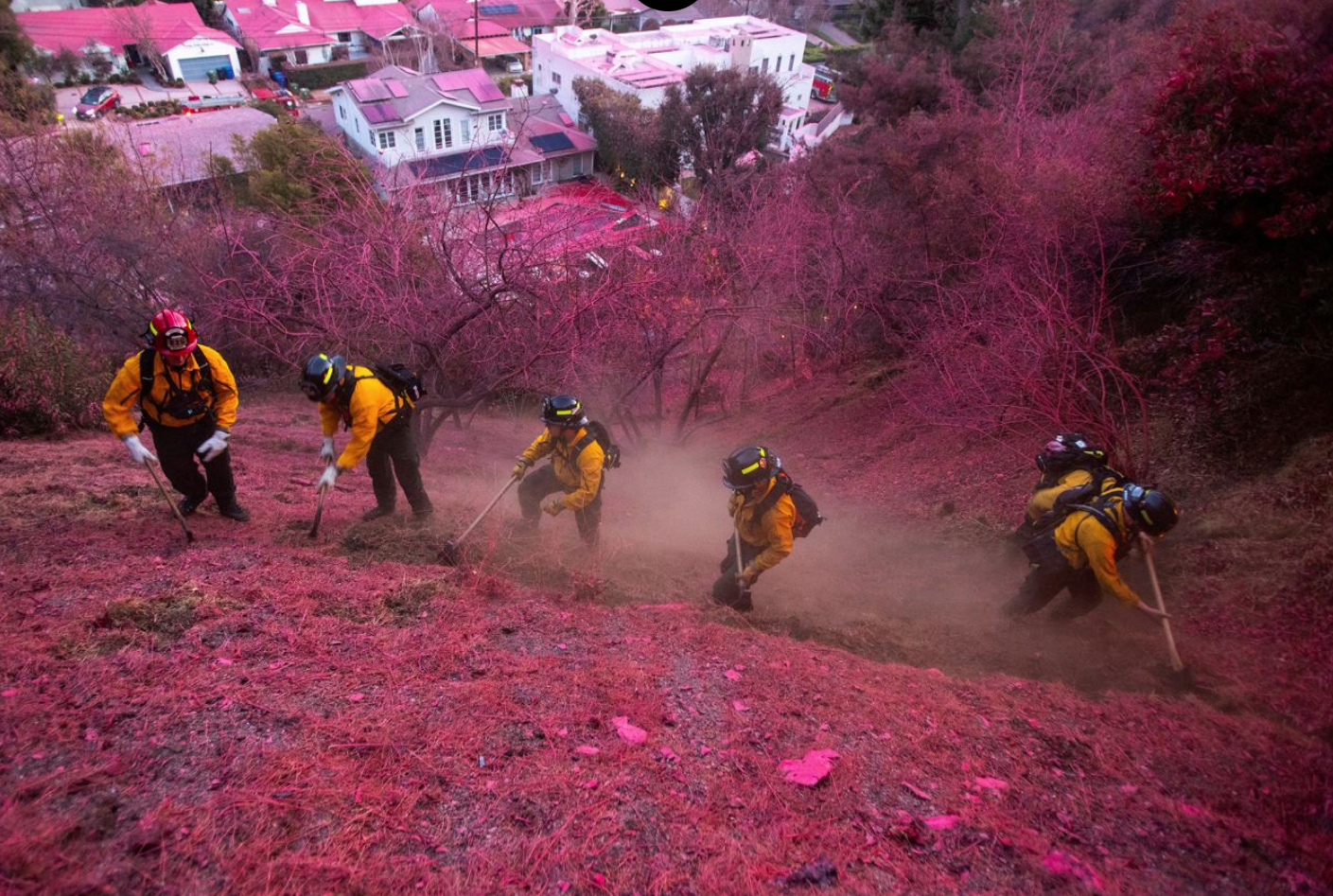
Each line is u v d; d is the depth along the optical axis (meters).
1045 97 19.45
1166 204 8.02
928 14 32.00
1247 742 3.76
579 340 8.98
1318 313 7.23
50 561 4.57
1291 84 7.16
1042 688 4.29
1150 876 2.84
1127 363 8.59
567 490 5.76
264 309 9.25
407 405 5.66
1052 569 4.89
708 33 55.81
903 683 4.23
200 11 70.94
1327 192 6.98
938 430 10.33
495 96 37.28
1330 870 2.90
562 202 10.37
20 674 3.30
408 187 9.73
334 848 2.61
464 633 4.20
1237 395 7.30
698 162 19.56
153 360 4.96
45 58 55.34
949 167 13.70
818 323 14.45
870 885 2.69
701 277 10.56
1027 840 2.97
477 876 2.58
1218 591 5.35
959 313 10.36
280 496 6.83
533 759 3.20
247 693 3.38
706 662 4.22
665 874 2.66
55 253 12.57
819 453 10.95
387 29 68.69
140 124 35.28
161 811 2.64
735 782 3.22
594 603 5.06
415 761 3.08
